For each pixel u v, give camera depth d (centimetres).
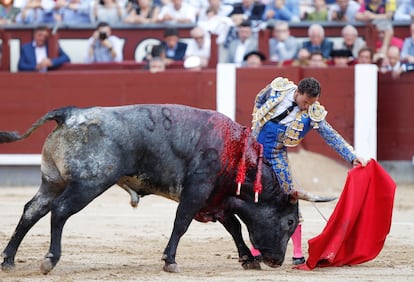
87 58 2930
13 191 2688
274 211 1407
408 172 2922
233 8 2972
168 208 2325
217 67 2831
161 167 1352
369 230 1466
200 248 1673
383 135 2920
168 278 1311
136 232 1891
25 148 2886
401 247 1686
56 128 1338
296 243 1495
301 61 2850
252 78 2819
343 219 1443
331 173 2753
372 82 2825
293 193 1379
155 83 2853
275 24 2886
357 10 2969
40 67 2881
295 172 2722
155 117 1352
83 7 3045
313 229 1945
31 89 2867
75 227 1948
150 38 2956
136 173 1346
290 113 1414
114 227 1962
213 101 2834
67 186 1321
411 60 2900
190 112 1378
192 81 2842
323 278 1325
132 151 1331
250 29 2875
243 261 1434
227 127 1383
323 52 2886
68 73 2866
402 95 2902
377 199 1472
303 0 3034
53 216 1305
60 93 2862
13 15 3112
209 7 2944
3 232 1858
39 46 2903
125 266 1438
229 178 1384
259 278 1317
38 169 2902
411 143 2911
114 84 2855
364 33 2931
